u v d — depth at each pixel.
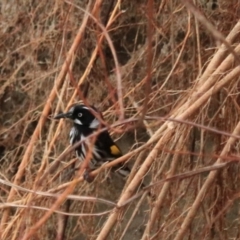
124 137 12.06
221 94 9.14
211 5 10.27
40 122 8.59
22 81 12.88
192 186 9.20
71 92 10.05
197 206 7.89
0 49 12.42
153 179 8.43
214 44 10.07
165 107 9.92
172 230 8.75
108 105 11.23
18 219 8.10
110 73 12.01
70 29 10.48
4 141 12.62
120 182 11.96
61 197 5.23
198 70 9.26
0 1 12.88
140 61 11.15
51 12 11.05
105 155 8.15
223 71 7.11
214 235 9.41
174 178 6.06
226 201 8.94
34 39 11.49
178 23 10.27
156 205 8.05
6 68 12.54
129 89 10.72
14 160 11.73
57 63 10.77
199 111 8.30
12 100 13.27
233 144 8.09
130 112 10.57
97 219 11.66
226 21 9.72
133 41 12.09
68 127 10.54
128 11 11.55
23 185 8.81
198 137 9.88
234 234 10.52
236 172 9.02
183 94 9.25
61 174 9.44
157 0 10.73
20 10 12.11
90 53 11.48
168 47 10.91
